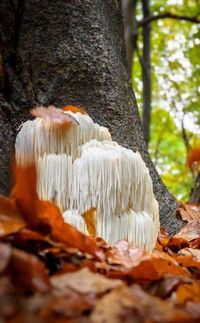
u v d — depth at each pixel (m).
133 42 2.12
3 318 0.33
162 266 0.55
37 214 0.49
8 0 0.96
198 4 3.03
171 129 3.27
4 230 0.45
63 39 0.94
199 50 2.76
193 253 0.76
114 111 0.94
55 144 0.64
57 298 0.38
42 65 0.92
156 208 0.70
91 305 0.38
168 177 2.93
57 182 0.62
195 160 1.72
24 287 0.38
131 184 0.63
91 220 0.62
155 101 3.25
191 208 1.00
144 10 2.56
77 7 0.96
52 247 0.49
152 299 0.42
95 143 0.64
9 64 0.92
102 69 0.95
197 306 0.44
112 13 1.05
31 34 0.95
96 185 0.61
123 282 0.44
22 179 0.49
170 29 3.19
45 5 0.96
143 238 0.64
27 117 0.87
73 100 0.92
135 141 0.95
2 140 0.81
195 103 2.62
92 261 0.50
